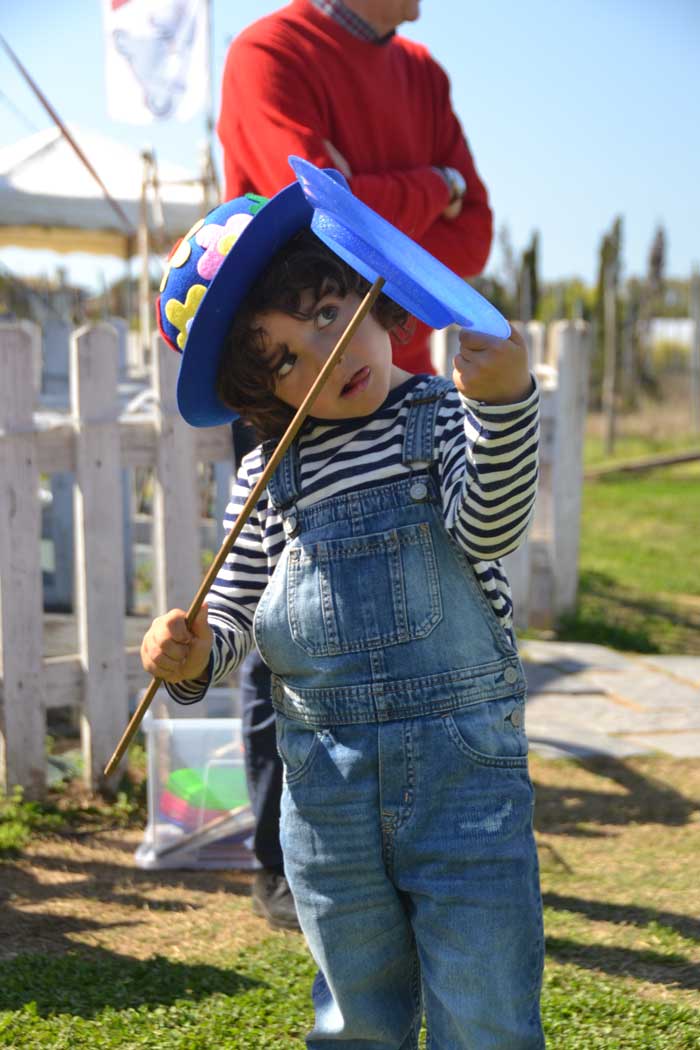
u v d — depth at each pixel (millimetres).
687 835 3859
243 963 2904
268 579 2012
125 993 2711
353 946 1921
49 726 5086
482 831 1799
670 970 2902
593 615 7270
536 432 1685
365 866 1873
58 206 9953
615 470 14766
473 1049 1810
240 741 3648
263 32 3307
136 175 10305
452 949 1802
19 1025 2537
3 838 3766
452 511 1772
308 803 1904
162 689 3803
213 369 1974
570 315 25734
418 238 3461
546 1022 2557
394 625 1833
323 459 1912
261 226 1804
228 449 4586
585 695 5539
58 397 8078
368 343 1842
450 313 1564
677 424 20109
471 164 3746
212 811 3615
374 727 1843
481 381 1622
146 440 4422
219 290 1852
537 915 1823
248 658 3152
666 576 8727
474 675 1837
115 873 3584
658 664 6121
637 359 22859
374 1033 1973
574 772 4488
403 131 3488
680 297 29016
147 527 7602
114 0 6324
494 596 1860
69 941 3082
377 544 1845
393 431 1887
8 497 4059
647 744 4816
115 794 4234
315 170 1655
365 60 3369
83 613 4230
